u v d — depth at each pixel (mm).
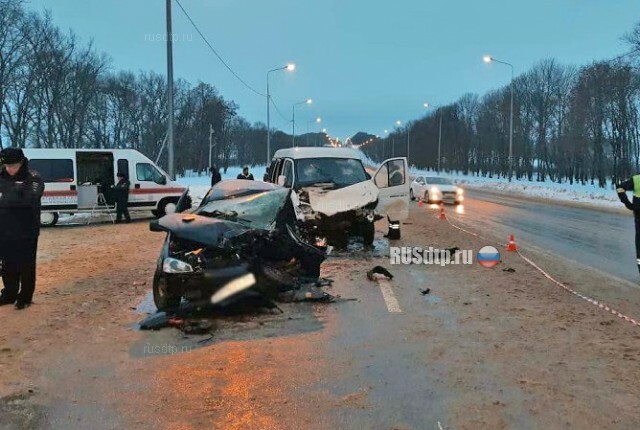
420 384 4512
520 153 68188
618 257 11078
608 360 5074
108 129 62875
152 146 62625
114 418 3881
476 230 15734
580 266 10039
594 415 3957
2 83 41500
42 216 16875
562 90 62875
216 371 4766
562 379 4621
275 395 4270
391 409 4043
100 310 6773
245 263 6609
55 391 4340
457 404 4133
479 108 89875
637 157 49156
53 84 47531
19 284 7086
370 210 11250
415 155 113250
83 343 5508
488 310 6875
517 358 5133
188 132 69875
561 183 58719
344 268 9609
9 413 3953
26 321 6258
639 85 42531
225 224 6879
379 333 5914
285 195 7809
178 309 6414
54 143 48719
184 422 3822
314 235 10969
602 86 47906
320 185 11984
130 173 18328
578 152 53781
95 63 52625
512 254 11273
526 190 40531
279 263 7496
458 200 27188
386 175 13016
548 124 64500
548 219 19328
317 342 5586
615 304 7234
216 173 25266
